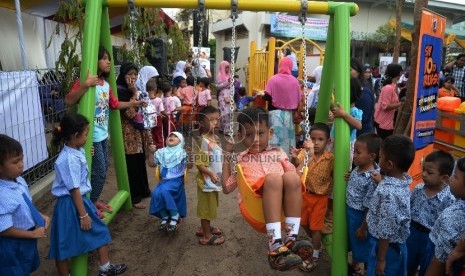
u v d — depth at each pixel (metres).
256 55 11.55
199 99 8.25
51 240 2.78
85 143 2.89
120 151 4.34
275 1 3.31
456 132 6.74
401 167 2.44
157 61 8.21
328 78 3.74
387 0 19.75
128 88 4.40
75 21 5.66
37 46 8.28
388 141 2.46
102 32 3.80
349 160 3.11
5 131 3.96
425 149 4.72
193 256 3.59
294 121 6.01
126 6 3.48
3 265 2.33
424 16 4.12
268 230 2.43
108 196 5.13
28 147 4.40
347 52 3.29
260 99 6.64
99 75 3.71
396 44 11.63
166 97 7.11
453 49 21.41
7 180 2.37
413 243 2.72
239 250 3.72
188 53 13.45
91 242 2.84
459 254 2.02
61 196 2.77
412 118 4.35
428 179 2.56
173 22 11.34
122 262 3.47
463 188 2.08
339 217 3.02
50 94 5.27
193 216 4.52
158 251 3.68
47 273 3.25
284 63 5.70
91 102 3.16
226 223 4.32
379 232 2.46
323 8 3.36
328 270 3.38
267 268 3.40
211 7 3.34
